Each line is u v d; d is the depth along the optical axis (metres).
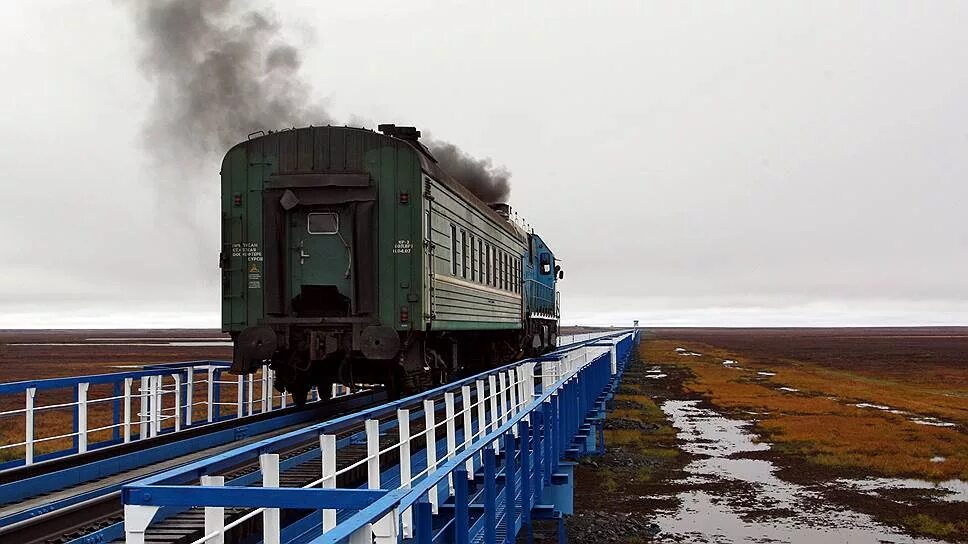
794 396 43.56
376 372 16.66
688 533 17.19
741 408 37.94
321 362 16.39
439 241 16.86
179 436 14.67
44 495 10.48
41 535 8.62
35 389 12.21
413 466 11.70
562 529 13.62
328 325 15.59
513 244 25.59
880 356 88.44
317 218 15.80
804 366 70.12
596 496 20.28
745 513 18.91
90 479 11.54
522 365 16.64
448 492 10.10
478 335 23.48
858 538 17.02
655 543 16.44
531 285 29.97
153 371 15.16
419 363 16.70
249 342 15.43
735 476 22.91
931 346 117.38
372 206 15.67
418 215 15.64
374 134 15.81
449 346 20.16
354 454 11.59
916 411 37.47
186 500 4.71
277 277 15.62
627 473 23.03
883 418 34.56
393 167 15.75
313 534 7.92
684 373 58.72
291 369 16.30
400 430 8.55
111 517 8.98
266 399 18.55
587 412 23.45
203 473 5.07
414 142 17.75
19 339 172.38
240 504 4.70
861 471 23.73
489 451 8.72
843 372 63.16
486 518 8.70
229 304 15.87
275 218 15.67
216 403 17.73
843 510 19.27
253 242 15.86
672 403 39.94
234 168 16.00
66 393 44.47
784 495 20.72
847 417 34.94
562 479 14.32
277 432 16.28
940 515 18.89
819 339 156.88
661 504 19.62
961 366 71.69
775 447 27.48
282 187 15.73
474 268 20.11
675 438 29.12
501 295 23.42
